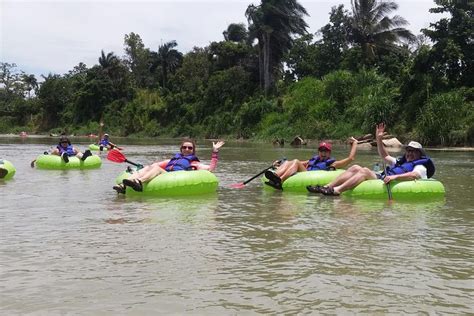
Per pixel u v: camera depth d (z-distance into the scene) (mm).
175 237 5031
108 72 69000
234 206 7078
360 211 6680
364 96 33000
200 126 50625
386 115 29438
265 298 3320
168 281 3654
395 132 28578
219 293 3412
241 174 11938
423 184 7836
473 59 29172
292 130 36719
